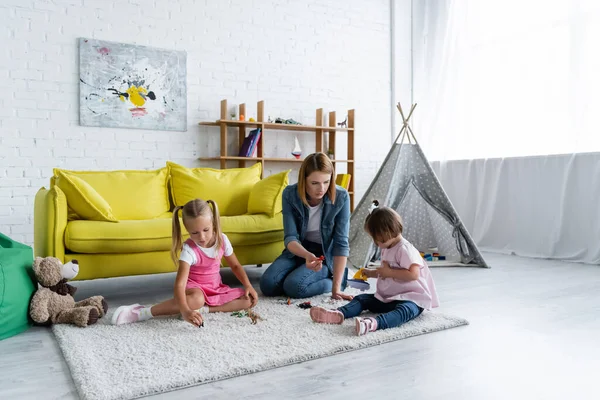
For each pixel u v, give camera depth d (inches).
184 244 85.2
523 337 75.5
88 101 164.2
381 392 55.3
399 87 226.7
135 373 59.4
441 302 99.4
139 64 171.5
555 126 166.4
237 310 89.6
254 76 193.5
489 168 186.9
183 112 179.5
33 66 157.2
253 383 58.0
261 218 116.3
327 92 209.9
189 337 73.9
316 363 64.6
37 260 85.0
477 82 194.5
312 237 103.4
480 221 190.2
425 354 67.8
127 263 101.7
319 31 207.0
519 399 53.8
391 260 86.7
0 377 60.9
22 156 156.5
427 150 215.9
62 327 80.4
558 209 162.1
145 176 125.8
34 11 156.9
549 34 168.6
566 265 149.2
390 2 224.7
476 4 194.5
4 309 76.5
